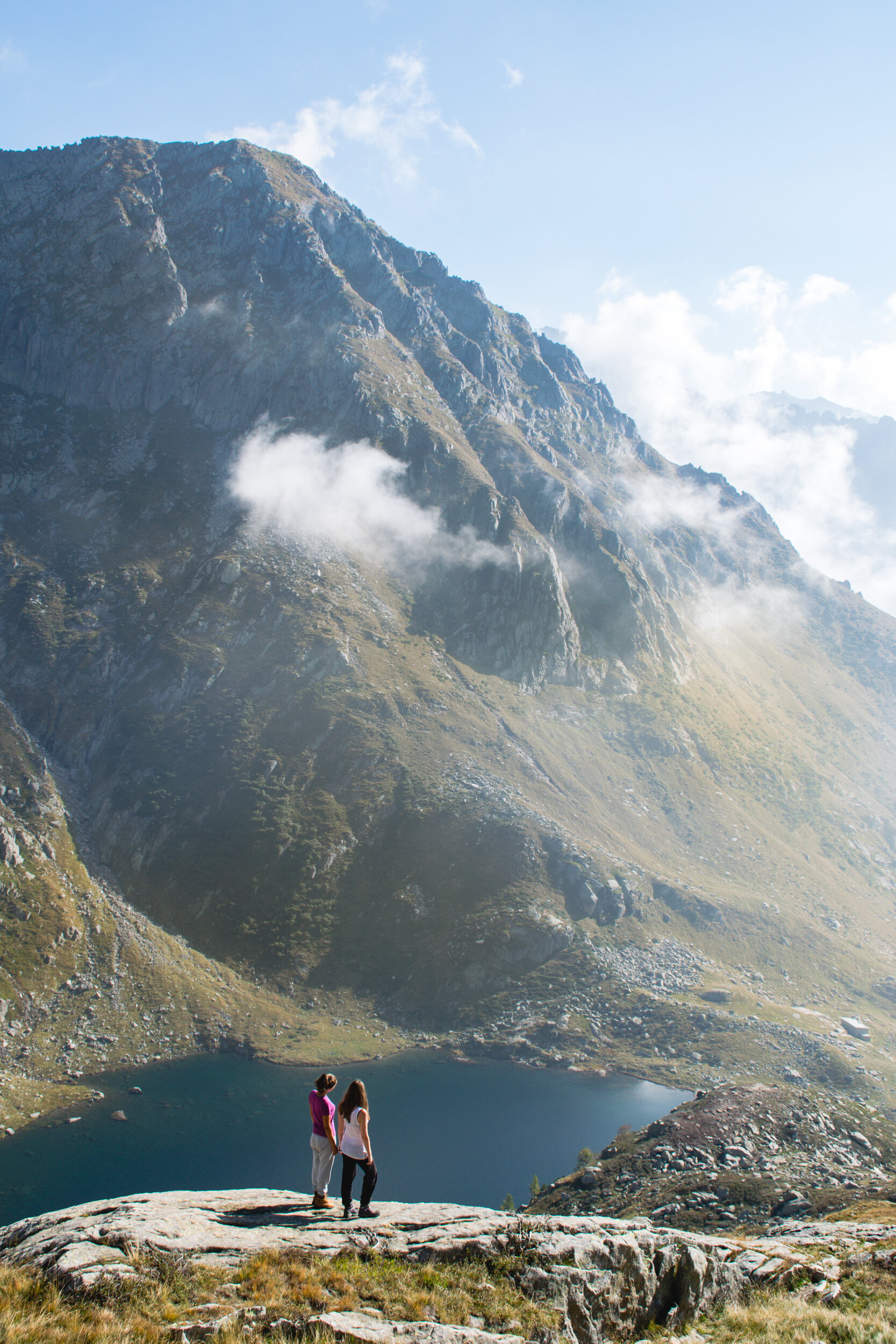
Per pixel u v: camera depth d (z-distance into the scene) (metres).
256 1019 196.12
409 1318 21.56
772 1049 188.75
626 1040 196.50
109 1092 162.38
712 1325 27.92
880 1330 26.22
